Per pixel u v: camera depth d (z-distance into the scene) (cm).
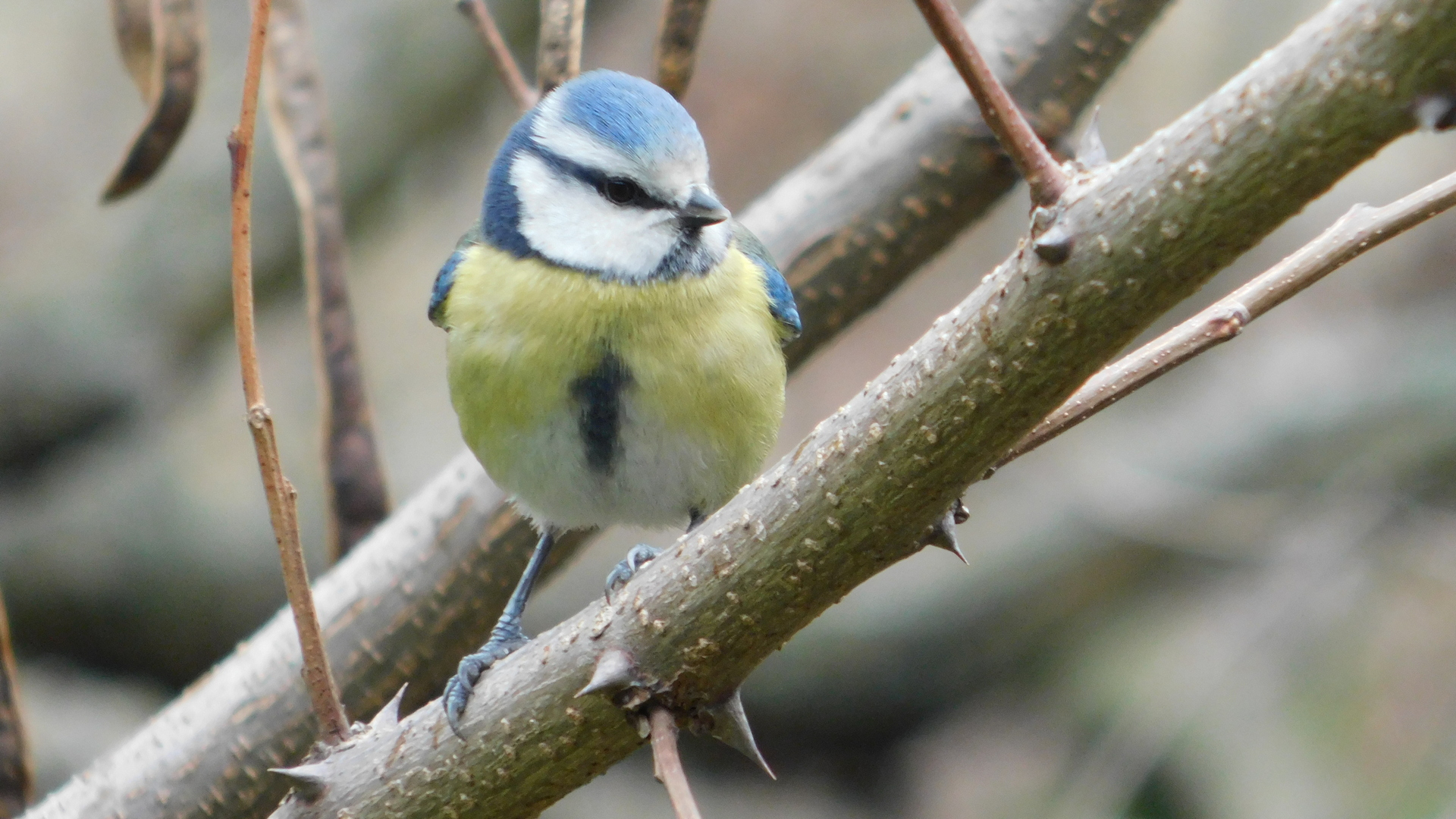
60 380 1223
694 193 602
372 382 1445
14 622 1254
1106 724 1184
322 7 1178
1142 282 314
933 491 359
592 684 387
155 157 615
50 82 1441
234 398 1338
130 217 1219
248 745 616
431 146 1238
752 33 1584
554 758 416
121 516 1246
